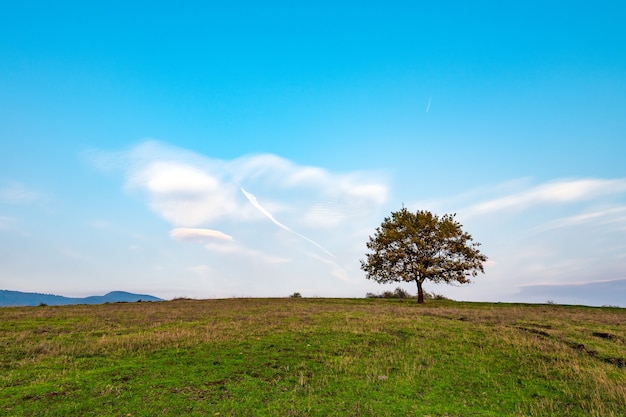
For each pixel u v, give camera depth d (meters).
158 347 18.67
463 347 20.27
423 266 53.38
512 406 12.95
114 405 11.55
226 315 32.09
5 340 19.83
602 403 13.09
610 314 37.94
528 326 27.34
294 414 11.32
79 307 41.72
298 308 39.09
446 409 12.27
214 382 13.84
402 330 24.27
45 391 12.48
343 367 16.30
